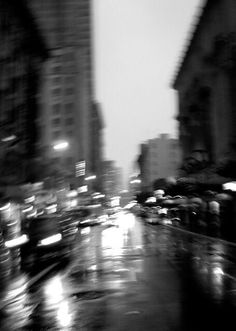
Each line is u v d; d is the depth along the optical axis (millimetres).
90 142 167750
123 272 14555
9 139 33781
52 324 7801
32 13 46812
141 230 44094
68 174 72375
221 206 30906
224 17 41375
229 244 24625
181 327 7363
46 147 50125
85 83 156500
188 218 44875
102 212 93688
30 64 49438
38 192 37312
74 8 149000
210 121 46719
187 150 57094
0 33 41812
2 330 7461
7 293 10141
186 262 17109
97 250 23078
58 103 120000
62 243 17609
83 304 9430
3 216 13172
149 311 8609
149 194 97938
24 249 14234
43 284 12188
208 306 8953
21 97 45906
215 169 31984
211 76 45625
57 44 122312
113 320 7969
